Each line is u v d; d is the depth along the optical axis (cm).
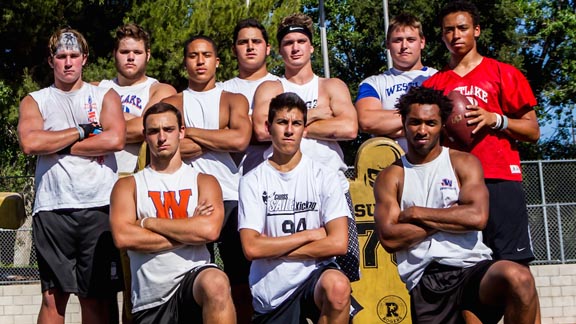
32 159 1788
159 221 510
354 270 588
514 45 2798
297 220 520
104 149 576
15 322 1093
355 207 664
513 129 564
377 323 656
